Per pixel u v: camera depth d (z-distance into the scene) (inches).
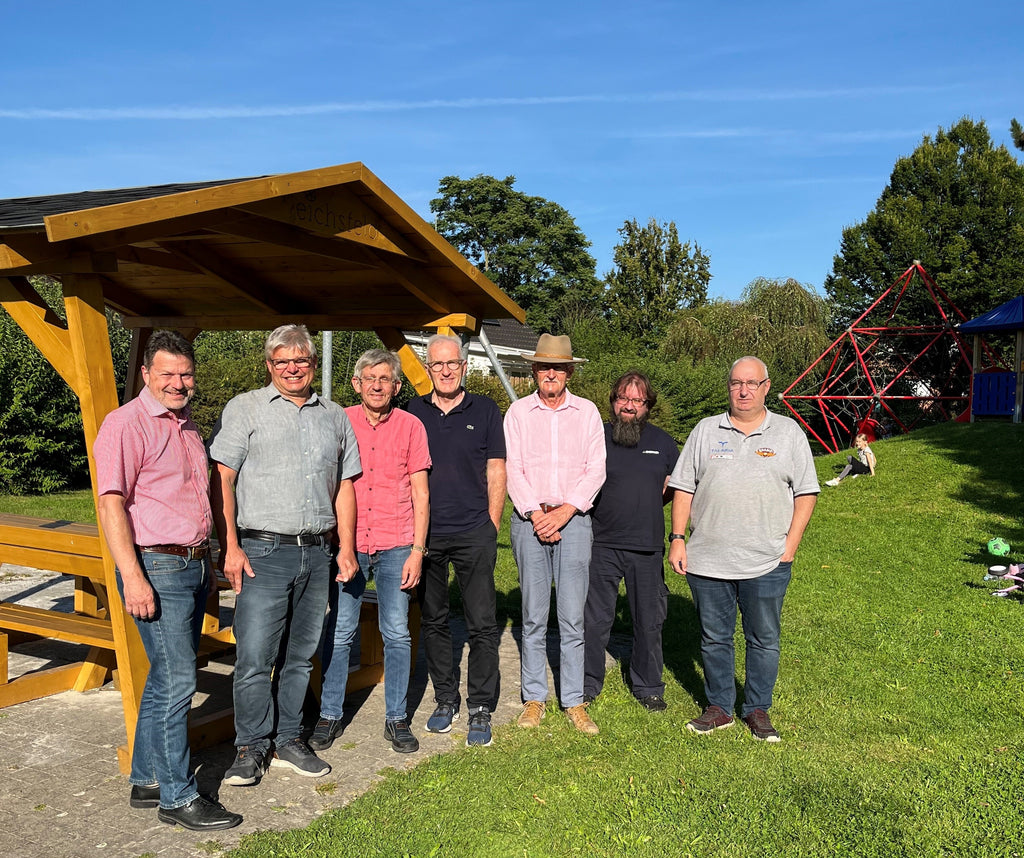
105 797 152.5
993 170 1326.3
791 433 182.1
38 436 574.2
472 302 243.6
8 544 191.0
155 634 140.1
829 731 188.2
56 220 127.6
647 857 133.3
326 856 130.7
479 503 187.0
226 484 153.5
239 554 154.2
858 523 532.1
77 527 202.5
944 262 1299.2
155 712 141.5
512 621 291.4
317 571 160.4
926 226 1349.7
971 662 240.2
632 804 149.8
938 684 221.6
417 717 196.7
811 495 181.3
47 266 143.9
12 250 136.6
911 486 623.2
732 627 188.5
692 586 190.2
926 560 412.5
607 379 1213.7
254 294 243.1
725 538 183.2
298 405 158.1
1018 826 143.2
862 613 301.7
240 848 133.7
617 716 196.2
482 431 188.2
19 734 181.0
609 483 201.2
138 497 139.4
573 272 2203.5
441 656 189.8
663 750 175.8
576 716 190.5
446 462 185.3
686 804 150.3
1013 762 170.2
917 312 1315.2
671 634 271.9
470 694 184.7
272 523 154.8
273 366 156.3
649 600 203.0
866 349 1150.3
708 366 1273.4
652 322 1742.1
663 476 202.4
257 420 155.0
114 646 166.9
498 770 163.9
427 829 139.9
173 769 141.6
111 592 153.2
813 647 256.2
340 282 240.1
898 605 315.3
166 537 139.6
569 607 190.5
